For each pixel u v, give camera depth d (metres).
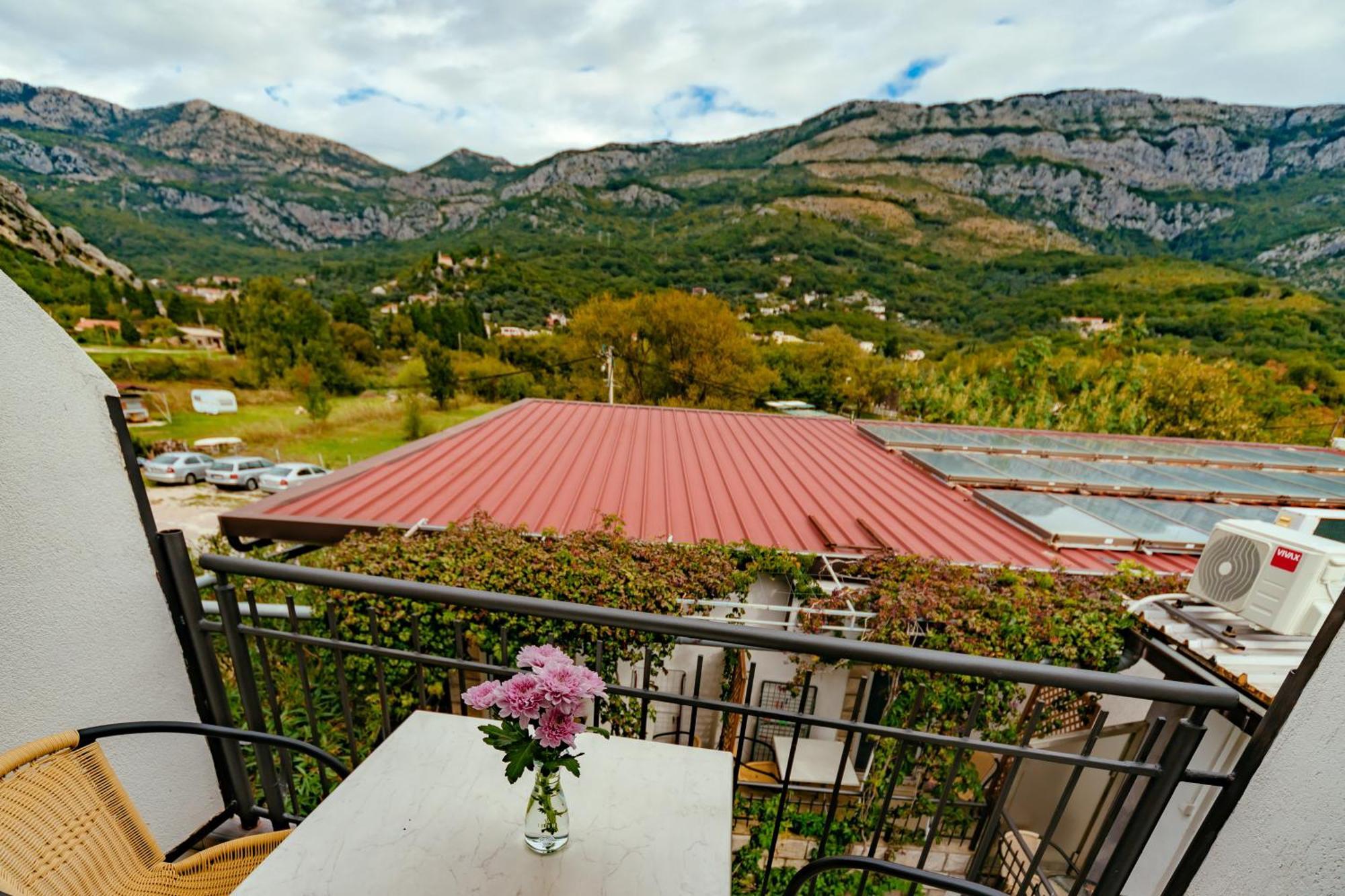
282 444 23.30
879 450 8.02
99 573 1.46
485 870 1.10
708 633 1.37
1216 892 1.38
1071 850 4.08
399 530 4.16
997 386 21.72
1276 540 2.77
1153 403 21.05
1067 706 3.69
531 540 4.09
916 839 4.06
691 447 7.52
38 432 1.30
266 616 2.28
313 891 1.05
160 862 1.33
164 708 1.67
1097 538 4.50
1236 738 2.79
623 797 1.29
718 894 1.07
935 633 3.61
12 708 1.31
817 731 4.53
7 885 1.01
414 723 1.48
